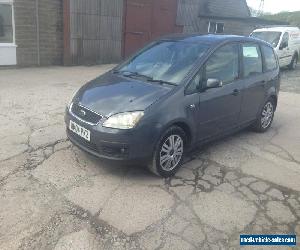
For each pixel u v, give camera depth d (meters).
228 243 3.31
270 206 3.97
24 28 12.26
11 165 4.52
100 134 4.00
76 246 3.14
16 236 3.21
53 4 12.84
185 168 4.75
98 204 3.76
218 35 5.56
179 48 5.13
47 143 5.26
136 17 15.84
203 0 21.34
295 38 15.41
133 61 5.37
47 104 7.50
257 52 6.00
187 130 4.57
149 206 3.79
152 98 4.20
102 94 4.41
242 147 5.66
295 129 6.83
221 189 4.26
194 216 3.67
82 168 4.51
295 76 13.91
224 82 5.08
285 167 5.01
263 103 6.17
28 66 12.77
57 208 3.65
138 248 3.17
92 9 13.99
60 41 13.47
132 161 4.08
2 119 6.29
